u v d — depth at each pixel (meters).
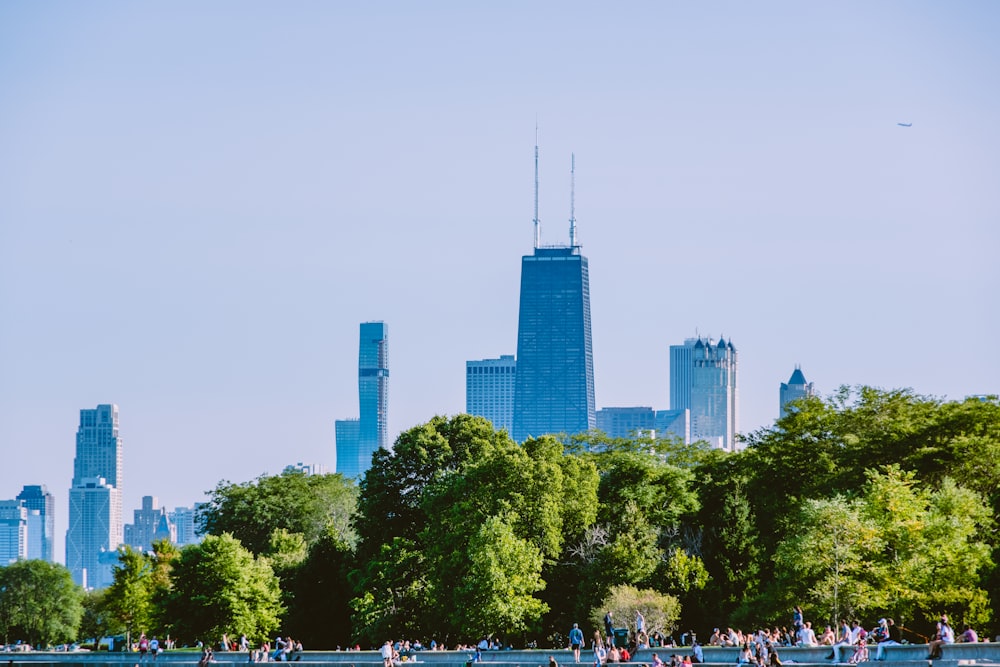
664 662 126.25
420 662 146.00
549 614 171.25
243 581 190.50
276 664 154.12
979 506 148.88
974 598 138.12
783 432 187.12
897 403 184.75
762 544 169.00
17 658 191.88
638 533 173.00
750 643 120.75
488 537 161.75
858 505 148.75
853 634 121.06
